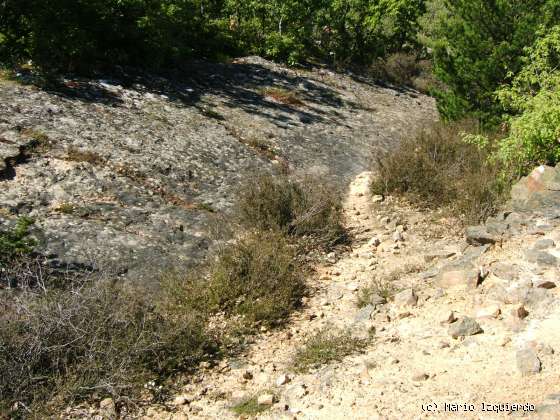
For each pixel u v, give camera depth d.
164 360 5.60
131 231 8.06
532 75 9.70
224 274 7.02
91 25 13.70
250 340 6.23
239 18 21.14
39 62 12.41
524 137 8.54
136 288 6.70
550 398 4.21
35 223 7.62
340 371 5.37
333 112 15.97
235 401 5.16
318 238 8.57
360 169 12.32
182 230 8.36
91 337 5.49
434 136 11.79
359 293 7.07
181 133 11.66
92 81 12.84
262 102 15.09
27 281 5.86
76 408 4.95
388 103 18.44
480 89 12.41
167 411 5.06
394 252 8.19
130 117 11.64
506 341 5.22
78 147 9.71
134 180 9.39
